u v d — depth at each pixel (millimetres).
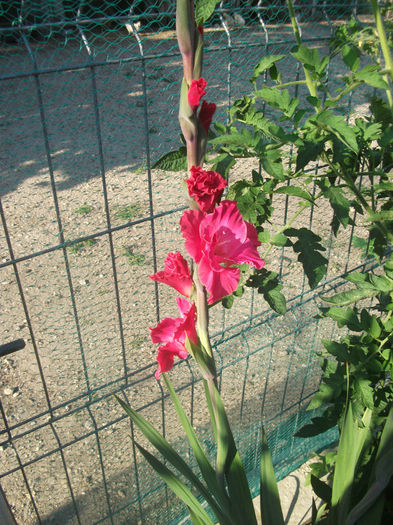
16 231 4898
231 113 1920
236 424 2938
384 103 2201
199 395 3256
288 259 4555
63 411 3186
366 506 1687
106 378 3391
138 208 5195
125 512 2523
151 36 1763
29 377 3445
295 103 1824
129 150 6035
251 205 1854
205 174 1199
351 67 1881
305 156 1774
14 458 2922
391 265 2197
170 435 2932
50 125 6152
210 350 1420
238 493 1647
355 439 1850
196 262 1265
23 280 4301
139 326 3844
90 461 2875
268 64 1868
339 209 1872
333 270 4348
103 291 4184
